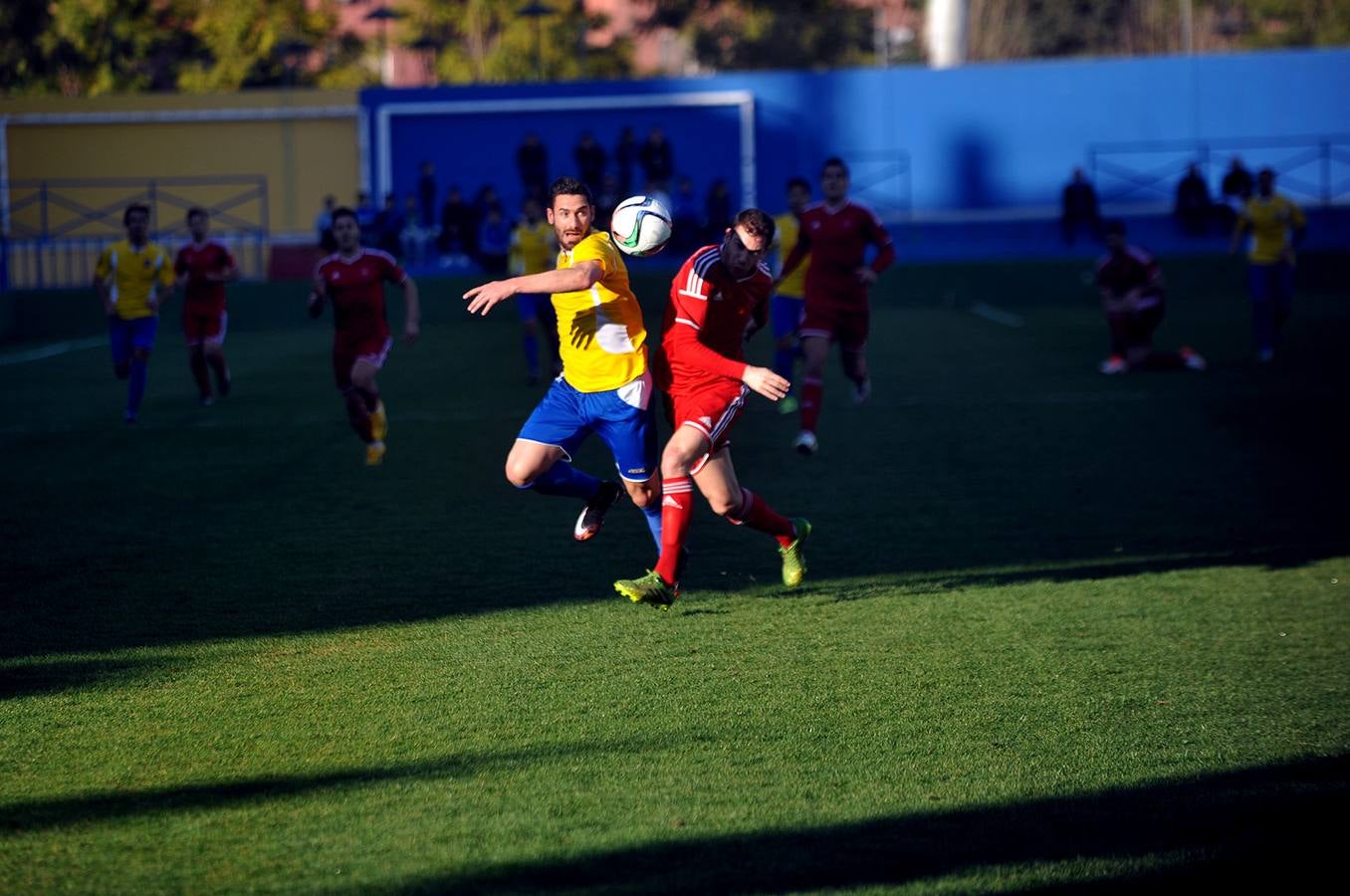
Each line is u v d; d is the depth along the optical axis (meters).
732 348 21.80
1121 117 113.31
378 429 36.28
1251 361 56.03
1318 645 20.38
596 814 14.17
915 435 40.56
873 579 24.28
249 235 109.50
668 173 98.88
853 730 16.75
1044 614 22.00
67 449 39.78
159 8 143.12
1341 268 89.81
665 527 20.67
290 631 21.03
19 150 111.75
